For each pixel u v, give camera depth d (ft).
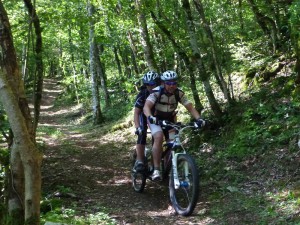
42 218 16.35
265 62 30.83
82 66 78.07
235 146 23.18
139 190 21.91
